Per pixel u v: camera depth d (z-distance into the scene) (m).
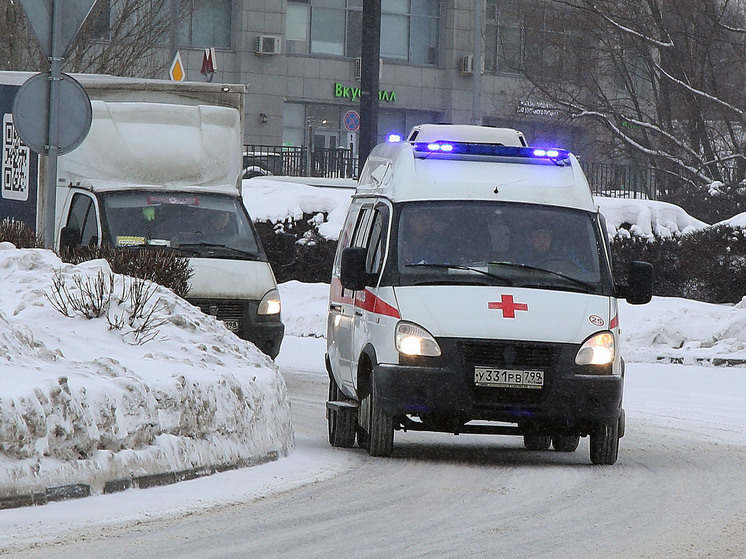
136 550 19.31
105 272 35.59
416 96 178.75
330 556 19.55
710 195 100.12
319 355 62.44
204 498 24.08
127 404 24.86
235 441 28.27
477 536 21.45
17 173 50.19
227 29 167.75
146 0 95.00
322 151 121.69
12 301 34.06
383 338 31.33
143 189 47.50
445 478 28.27
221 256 46.66
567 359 30.73
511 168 34.66
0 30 85.75
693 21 119.56
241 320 46.09
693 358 60.47
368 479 27.77
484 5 177.88
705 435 38.34
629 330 65.69
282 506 23.83
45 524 20.78
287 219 80.94
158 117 49.25
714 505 25.20
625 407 46.00
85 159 47.94
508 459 32.88
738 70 122.12
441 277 31.95
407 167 34.28
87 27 90.25
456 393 30.45
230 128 50.03
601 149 127.81
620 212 84.44
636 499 25.80
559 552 20.27
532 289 31.89
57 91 37.41
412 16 178.88
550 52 130.75
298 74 170.88
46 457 22.72
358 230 36.91
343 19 174.00
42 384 23.06
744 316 65.12
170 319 32.50
